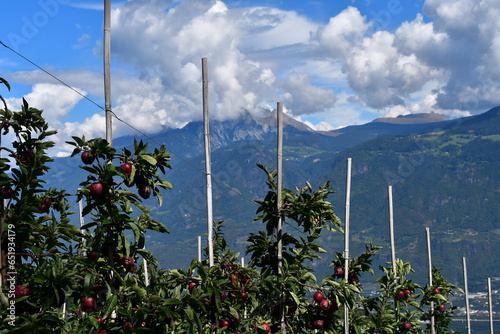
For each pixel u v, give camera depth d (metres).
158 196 8.49
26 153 7.65
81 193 7.86
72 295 8.17
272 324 12.87
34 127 7.85
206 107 12.65
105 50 8.80
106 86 8.70
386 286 20.61
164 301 7.75
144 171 8.38
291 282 12.44
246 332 11.15
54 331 7.18
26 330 6.45
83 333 7.99
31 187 7.70
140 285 8.55
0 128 7.56
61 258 8.16
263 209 13.77
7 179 7.25
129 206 7.81
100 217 7.88
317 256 13.68
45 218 7.66
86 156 7.82
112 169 7.57
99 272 8.07
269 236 13.96
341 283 12.72
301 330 13.46
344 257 16.75
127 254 7.79
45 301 7.09
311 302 13.38
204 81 12.84
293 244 13.99
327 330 13.24
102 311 7.48
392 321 19.50
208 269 9.95
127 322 7.68
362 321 17.27
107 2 8.84
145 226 8.50
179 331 8.55
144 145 8.30
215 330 10.29
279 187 13.62
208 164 12.35
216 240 16.11
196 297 8.27
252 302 11.84
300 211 13.39
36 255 7.33
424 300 23.09
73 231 7.90
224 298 10.25
